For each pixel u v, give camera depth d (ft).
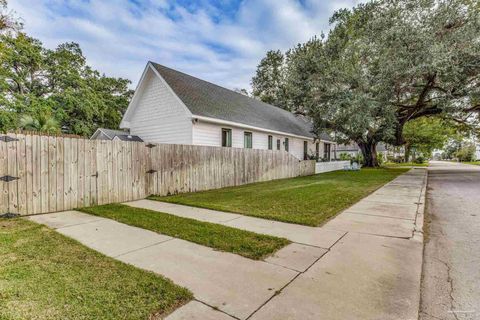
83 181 20.44
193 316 6.53
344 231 13.79
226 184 33.60
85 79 76.18
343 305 7.03
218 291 7.73
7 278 8.42
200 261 10.00
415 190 28.66
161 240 12.51
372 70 47.88
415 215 17.17
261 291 7.75
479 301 7.38
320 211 18.28
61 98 64.49
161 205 21.31
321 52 54.85
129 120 48.83
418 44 40.06
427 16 41.93
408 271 9.12
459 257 10.59
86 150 20.65
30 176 17.78
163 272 9.01
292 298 7.37
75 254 10.62
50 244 11.83
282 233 13.51
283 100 90.17
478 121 63.36
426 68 39.27
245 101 59.31
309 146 74.64
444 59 36.73
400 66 41.47
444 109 46.78
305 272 9.04
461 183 37.68
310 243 11.97
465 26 38.88
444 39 40.22
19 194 17.31
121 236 13.15
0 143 16.56
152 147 25.32
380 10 48.08
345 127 61.41
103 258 10.21
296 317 6.49
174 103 40.83
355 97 49.26
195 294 7.57
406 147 147.33
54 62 69.77
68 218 16.99
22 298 7.23
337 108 53.83
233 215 17.63
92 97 71.00
